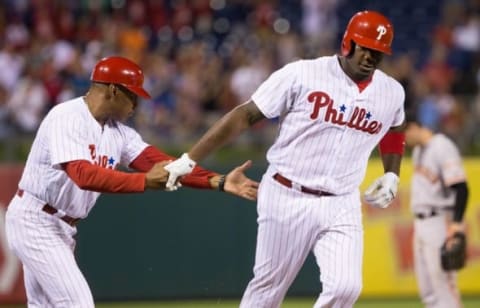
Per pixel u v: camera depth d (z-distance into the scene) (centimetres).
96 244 3819
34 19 6216
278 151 2211
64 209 2178
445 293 2994
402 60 5491
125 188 2044
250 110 2148
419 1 7225
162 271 3853
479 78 5891
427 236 3000
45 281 2159
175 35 6488
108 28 5847
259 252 2262
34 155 2167
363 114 2147
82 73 5253
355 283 2130
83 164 2059
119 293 3834
